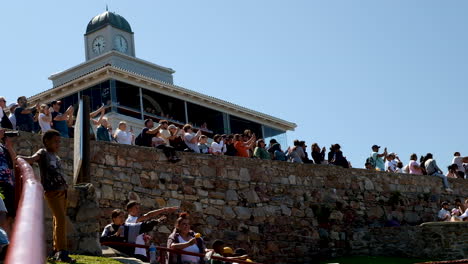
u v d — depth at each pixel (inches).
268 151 905.5
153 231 669.9
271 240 787.4
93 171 640.4
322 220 853.8
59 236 383.2
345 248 868.6
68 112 648.4
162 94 1269.7
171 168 713.0
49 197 382.0
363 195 920.3
